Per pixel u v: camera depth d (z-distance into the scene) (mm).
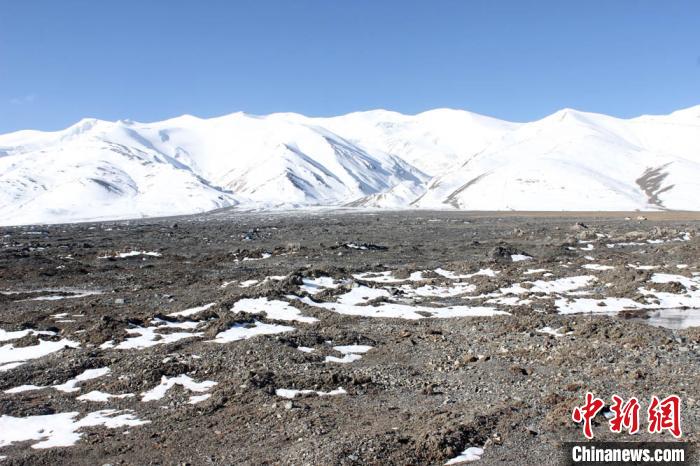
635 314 31469
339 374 19938
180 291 37938
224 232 91250
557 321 26719
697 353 21641
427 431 14883
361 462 13297
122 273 47500
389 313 31141
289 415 16703
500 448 14211
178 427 16281
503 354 22703
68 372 20922
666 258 47969
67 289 40969
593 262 46719
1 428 16500
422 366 21703
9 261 53344
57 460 14461
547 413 16297
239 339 25094
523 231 78562
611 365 20422
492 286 37625
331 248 58906
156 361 21484
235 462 14047
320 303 32812
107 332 26047
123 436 15844
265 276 41438
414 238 76562
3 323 28406
